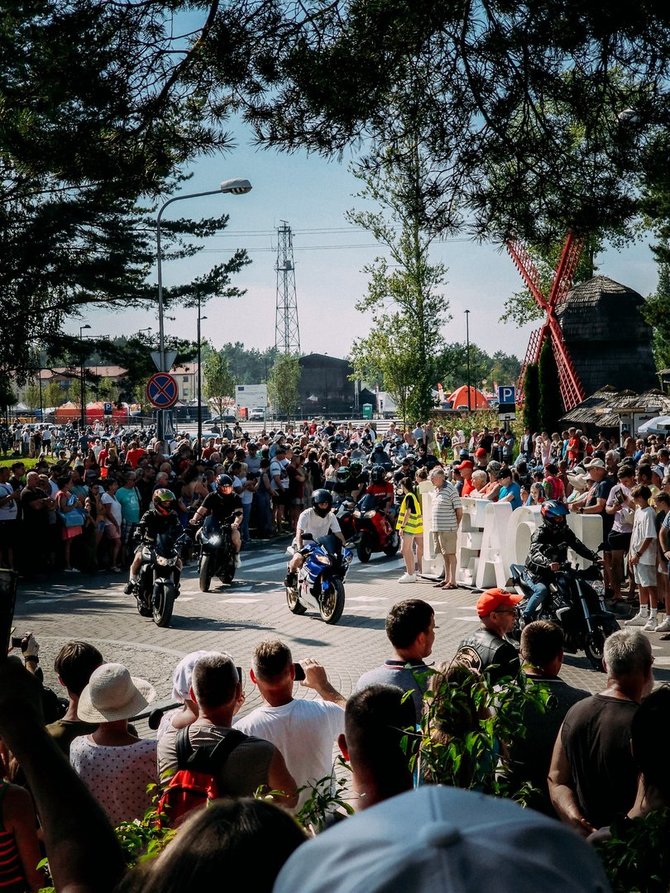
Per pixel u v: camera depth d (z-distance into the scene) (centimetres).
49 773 147
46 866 318
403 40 736
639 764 332
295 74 737
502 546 1714
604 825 433
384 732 343
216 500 1856
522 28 711
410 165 773
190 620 1562
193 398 15512
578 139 761
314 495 1569
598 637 1226
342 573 1537
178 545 1593
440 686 383
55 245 2444
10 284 2484
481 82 735
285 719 508
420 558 1998
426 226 776
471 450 4122
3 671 153
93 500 2027
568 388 5662
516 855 90
